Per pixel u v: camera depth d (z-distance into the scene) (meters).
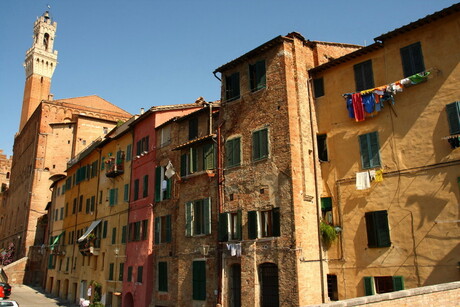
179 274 26.75
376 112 21.17
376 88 20.83
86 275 44.12
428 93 19.55
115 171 38.59
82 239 42.91
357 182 21.03
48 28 117.12
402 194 19.62
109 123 80.62
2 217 108.38
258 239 21.86
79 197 50.38
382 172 20.45
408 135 19.92
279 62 23.34
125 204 37.22
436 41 19.64
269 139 22.78
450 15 19.31
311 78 24.20
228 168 24.75
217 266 24.22
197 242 26.08
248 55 24.91
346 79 22.91
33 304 44.66
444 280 17.64
